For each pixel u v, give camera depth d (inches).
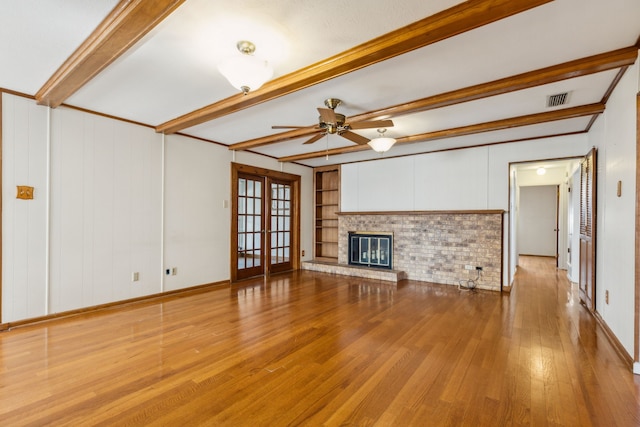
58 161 140.7
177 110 149.6
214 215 209.9
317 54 95.9
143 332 124.1
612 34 84.7
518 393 81.6
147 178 173.9
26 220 131.7
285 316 145.1
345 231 268.5
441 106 130.2
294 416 72.3
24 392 81.1
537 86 115.4
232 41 89.0
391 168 247.4
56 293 140.2
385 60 96.0
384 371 93.3
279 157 256.2
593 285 143.9
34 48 95.1
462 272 211.5
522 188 405.7
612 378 89.2
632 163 97.3
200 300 173.0
